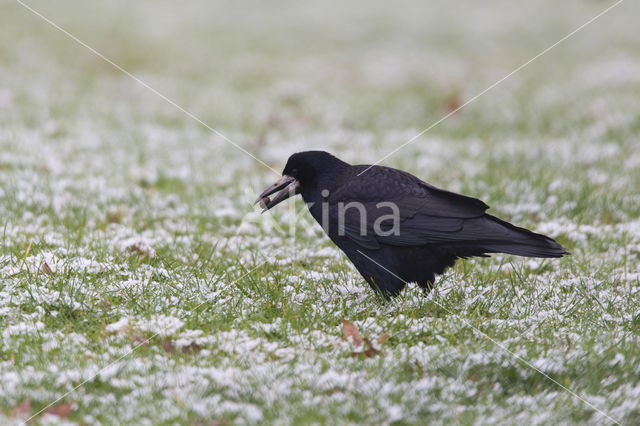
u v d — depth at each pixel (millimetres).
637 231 14633
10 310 9883
